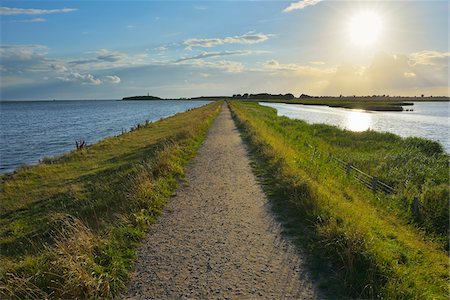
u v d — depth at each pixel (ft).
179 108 410.93
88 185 46.06
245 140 71.15
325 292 16.06
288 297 15.67
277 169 39.55
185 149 56.29
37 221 34.47
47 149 104.99
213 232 23.35
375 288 15.83
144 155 63.00
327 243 19.69
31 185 50.03
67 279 16.11
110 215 29.01
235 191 33.65
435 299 15.64
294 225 24.35
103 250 19.31
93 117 264.52
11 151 101.24
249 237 22.38
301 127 121.49
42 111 419.95
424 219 33.55
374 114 252.62
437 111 325.62
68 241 20.17
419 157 63.46
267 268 18.24
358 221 22.74
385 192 43.32
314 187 29.09
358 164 61.21
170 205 29.53
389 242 22.43
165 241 21.98
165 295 15.96
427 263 20.56
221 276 17.49
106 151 76.84
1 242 30.12
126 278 17.43
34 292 16.21
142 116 265.95
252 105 313.32
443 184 42.86
